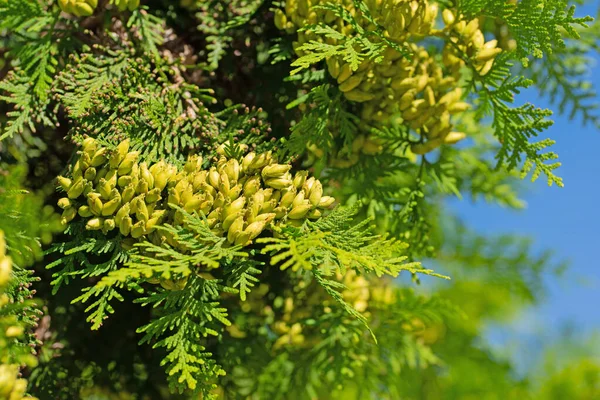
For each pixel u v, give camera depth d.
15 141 0.63
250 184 0.56
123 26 0.63
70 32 0.62
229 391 0.70
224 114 0.62
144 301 0.55
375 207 0.66
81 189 0.56
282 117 0.65
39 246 0.56
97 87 0.60
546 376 1.05
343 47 0.58
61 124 0.63
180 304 0.56
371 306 0.70
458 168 0.75
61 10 0.61
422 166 0.66
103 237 0.57
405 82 0.61
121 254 0.56
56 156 0.64
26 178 0.64
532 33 0.60
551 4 0.59
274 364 0.70
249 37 0.65
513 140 0.62
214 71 0.65
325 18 0.60
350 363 0.69
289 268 0.68
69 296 0.64
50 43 0.61
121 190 0.56
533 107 0.61
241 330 0.69
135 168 0.56
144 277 0.56
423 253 0.66
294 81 0.64
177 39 0.65
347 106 0.63
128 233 0.56
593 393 1.03
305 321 0.67
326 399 0.82
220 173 0.56
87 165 0.56
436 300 0.69
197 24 0.66
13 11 0.61
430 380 0.91
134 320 0.66
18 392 0.53
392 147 0.66
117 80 0.60
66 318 0.65
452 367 0.94
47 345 0.64
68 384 0.65
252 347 0.69
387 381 0.72
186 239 0.54
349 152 0.62
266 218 0.55
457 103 0.63
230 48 0.65
